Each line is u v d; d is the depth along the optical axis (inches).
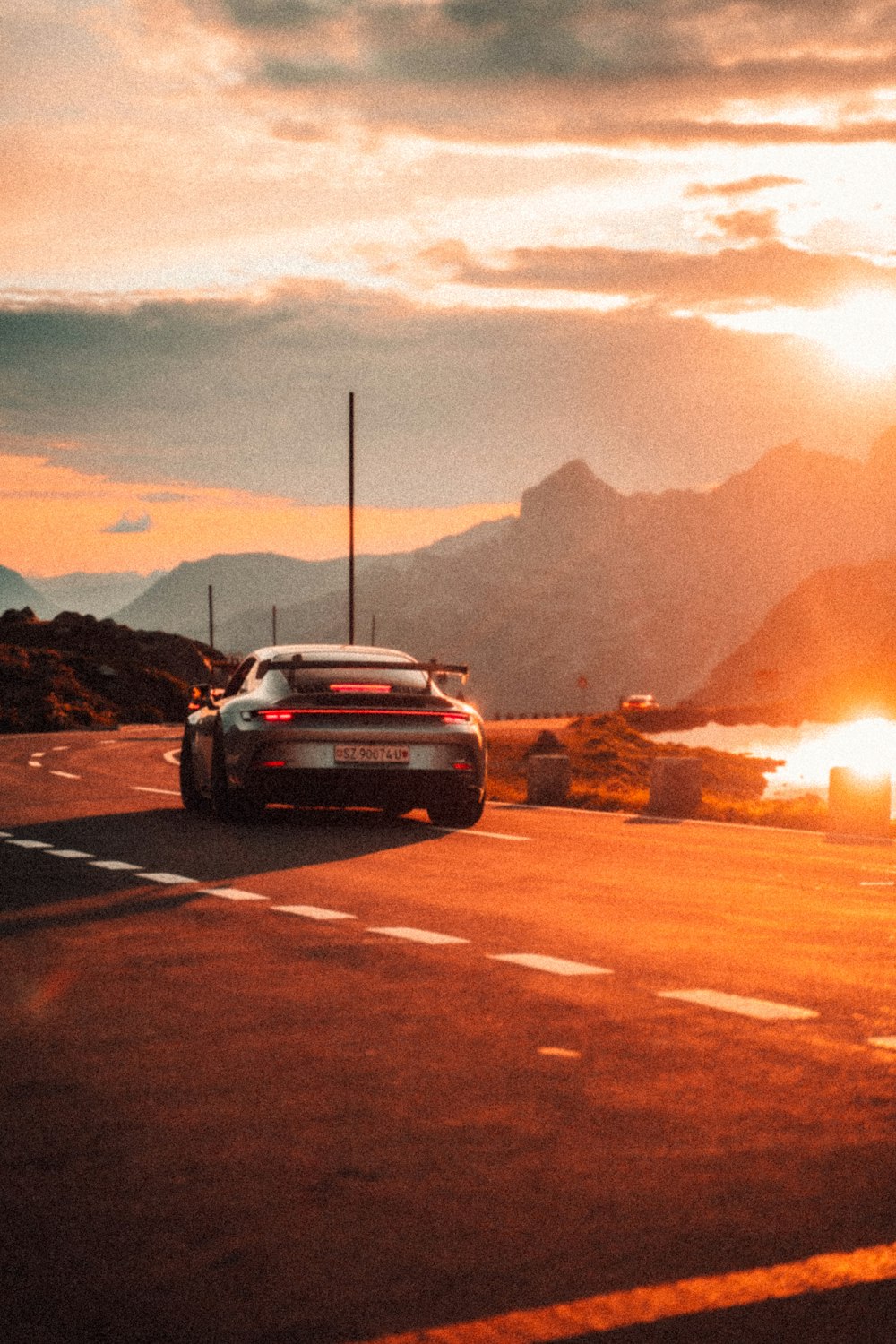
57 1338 131.9
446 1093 210.1
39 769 1121.4
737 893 420.2
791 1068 222.4
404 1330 132.8
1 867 475.2
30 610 4092.0
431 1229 156.9
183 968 305.3
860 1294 140.2
